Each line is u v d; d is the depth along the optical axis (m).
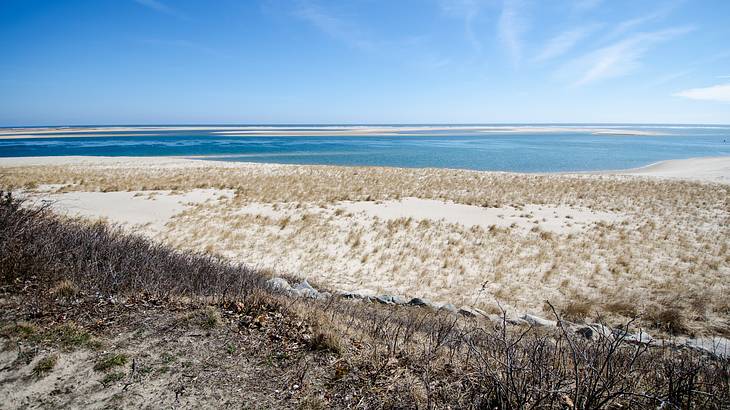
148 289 5.12
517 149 83.50
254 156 65.88
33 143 100.75
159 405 2.99
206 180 29.41
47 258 5.26
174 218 17.89
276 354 3.78
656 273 11.04
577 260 12.37
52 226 6.40
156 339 3.92
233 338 4.04
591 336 6.27
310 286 8.57
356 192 25.50
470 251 13.47
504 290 9.90
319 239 14.91
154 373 3.36
